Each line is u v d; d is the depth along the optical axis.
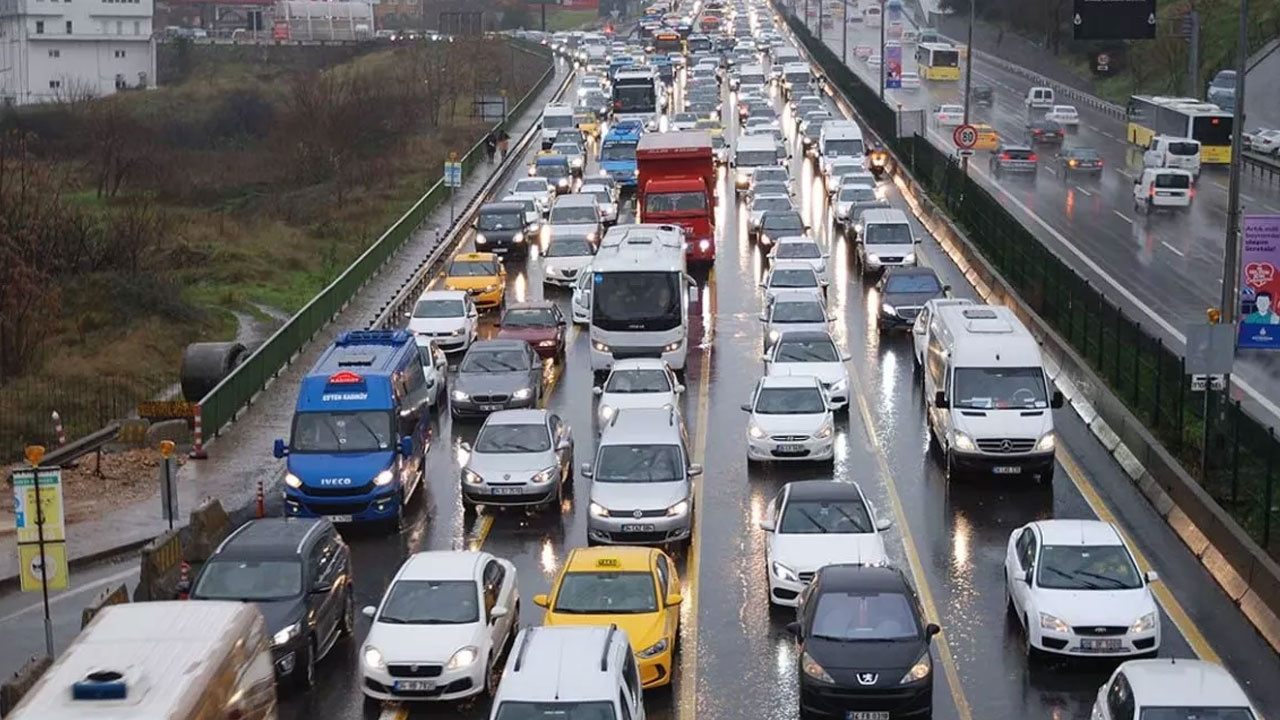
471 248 64.19
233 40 172.88
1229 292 31.94
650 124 87.69
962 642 23.80
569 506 31.36
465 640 21.53
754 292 52.41
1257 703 21.55
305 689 22.25
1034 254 46.91
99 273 56.12
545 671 18.28
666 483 28.56
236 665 15.80
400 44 154.88
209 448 36.25
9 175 68.06
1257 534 27.66
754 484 32.38
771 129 88.06
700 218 55.69
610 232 45.88
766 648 23.67
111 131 89.94
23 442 37.88
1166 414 34.44
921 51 135.25
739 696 21.89
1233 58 108.88
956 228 59.34
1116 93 119.94
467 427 37.94
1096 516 30.03
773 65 136.62
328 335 47.88
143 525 30.62
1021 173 81.06
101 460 35.19
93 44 144.62
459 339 44.94
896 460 33.84
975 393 32.44
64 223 59.53
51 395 42.47
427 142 99.94
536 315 44.31
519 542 29.11
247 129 120.62
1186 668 18.75
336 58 155.12
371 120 101.75
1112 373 38.34
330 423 30.41
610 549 23.69
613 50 147.38
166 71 154.12
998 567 27.19
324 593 23.19
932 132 99.81
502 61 136.00
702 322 47.91
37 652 24.34
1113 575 23.25
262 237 70.06
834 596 21.69
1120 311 37.34
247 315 55.81
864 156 76.81
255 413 39.28
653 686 21.88
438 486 33.12
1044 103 107.38
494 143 88.50
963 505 30.70
